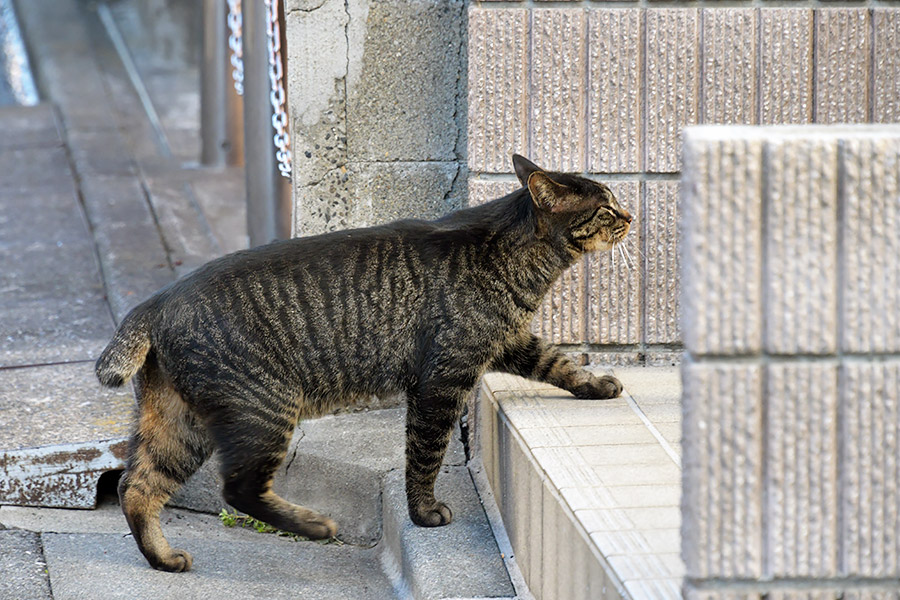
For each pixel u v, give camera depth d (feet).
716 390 8.44
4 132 40.55
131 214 30.53
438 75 17.75
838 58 16.10
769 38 15.97
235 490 14.05
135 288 24.41
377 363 14.19
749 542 8.59
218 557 14.96
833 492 8.57
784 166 8.24
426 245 14.24
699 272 8.37
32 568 13.73
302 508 14.49
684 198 8.55
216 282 13.76
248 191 24.14
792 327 8.38
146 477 14.26
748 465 8.50
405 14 17.53
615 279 16.53
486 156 16.34
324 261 14.10
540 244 14.29
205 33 35.73
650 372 16.48
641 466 12.23
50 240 28.78
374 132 17.90
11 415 17.49
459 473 16.67
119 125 42.57
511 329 14.32
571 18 15.88
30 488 16.22
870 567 8.64
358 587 14.46
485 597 12.78
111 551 14.69
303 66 17.63
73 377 19.42
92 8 66.69
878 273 8.35
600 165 16.30
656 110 16.12
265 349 13.71
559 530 11.51
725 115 16.19
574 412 14.46
